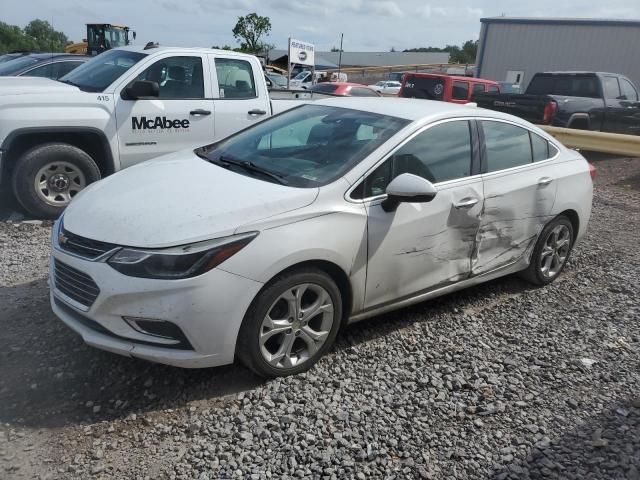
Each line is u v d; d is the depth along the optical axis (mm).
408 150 3893
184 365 3092
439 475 2771
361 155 3748
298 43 18594
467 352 3938
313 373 3529
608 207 8586
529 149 4812
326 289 3451
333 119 4297
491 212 4332
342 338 3990
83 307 3141
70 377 3371
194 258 2984
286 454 2830
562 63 25438
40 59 10969
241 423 3037
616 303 4953
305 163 3820
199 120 7137
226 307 3055
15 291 4453
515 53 26641
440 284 4160
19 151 6402
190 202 3277
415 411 3244
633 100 13891
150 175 3809
